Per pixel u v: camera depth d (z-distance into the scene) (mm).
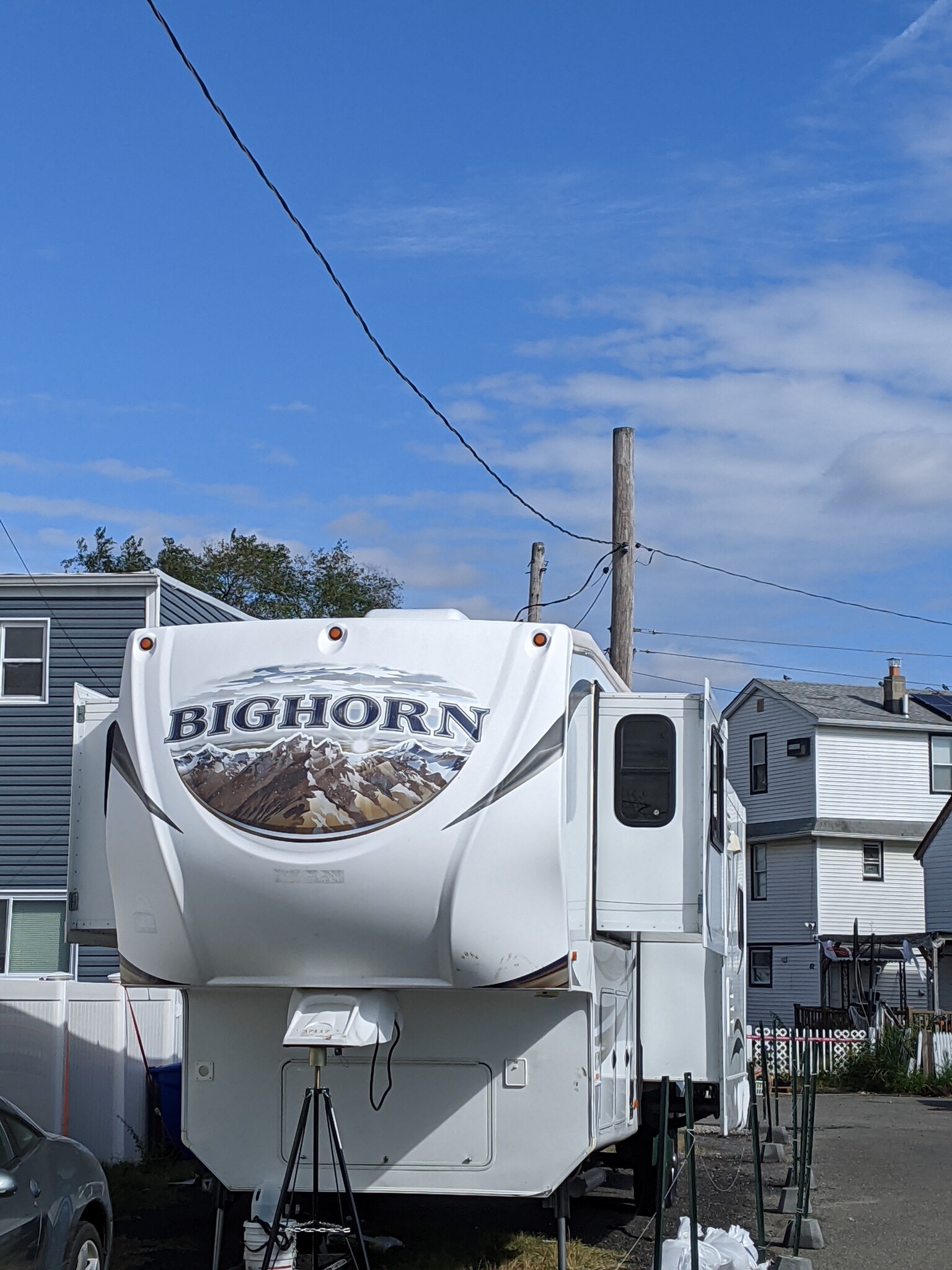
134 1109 12266
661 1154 7172
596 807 7742
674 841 7703
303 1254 7906
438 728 6684
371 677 6844
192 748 6844
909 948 31188
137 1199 10406
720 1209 10664
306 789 6625
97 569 45406
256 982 6891
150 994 12805
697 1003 8875
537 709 6730
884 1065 23969
